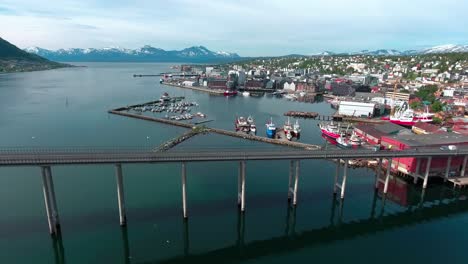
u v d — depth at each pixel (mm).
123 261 56875
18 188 84500
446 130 138750
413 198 85938
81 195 80438
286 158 73062
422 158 90500
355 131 144625
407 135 112938
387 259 60094
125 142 133500
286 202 80312
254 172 99688
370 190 89250
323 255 61500
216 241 63938
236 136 148875
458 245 65312
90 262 56094
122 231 64938
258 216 73500
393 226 73000
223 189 86438
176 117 186125
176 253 59875
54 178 91125
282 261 59406
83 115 189750
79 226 66062
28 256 56688
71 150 103438
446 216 78000
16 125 159875
